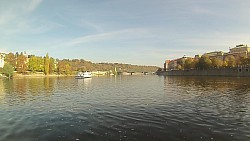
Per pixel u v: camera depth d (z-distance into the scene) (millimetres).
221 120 29922
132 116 32438
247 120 29922
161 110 36625
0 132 25578
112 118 31359
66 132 25266
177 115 32844
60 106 41781
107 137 23438
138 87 85250
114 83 116188
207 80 118875
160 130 25578
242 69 156000
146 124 28016
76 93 64188
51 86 90750
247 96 51719
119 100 48531
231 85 81625
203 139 22750
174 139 22781
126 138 23109
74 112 35969
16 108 40000
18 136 24156
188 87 78000
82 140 22703
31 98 53125
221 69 178125
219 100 46531
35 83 108750
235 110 36250
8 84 99875
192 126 27078
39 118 32094
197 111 35594
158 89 73938
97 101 47531
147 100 47938
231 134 24203
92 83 115375
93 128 26625
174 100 47375
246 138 23000
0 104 44438
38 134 24734
